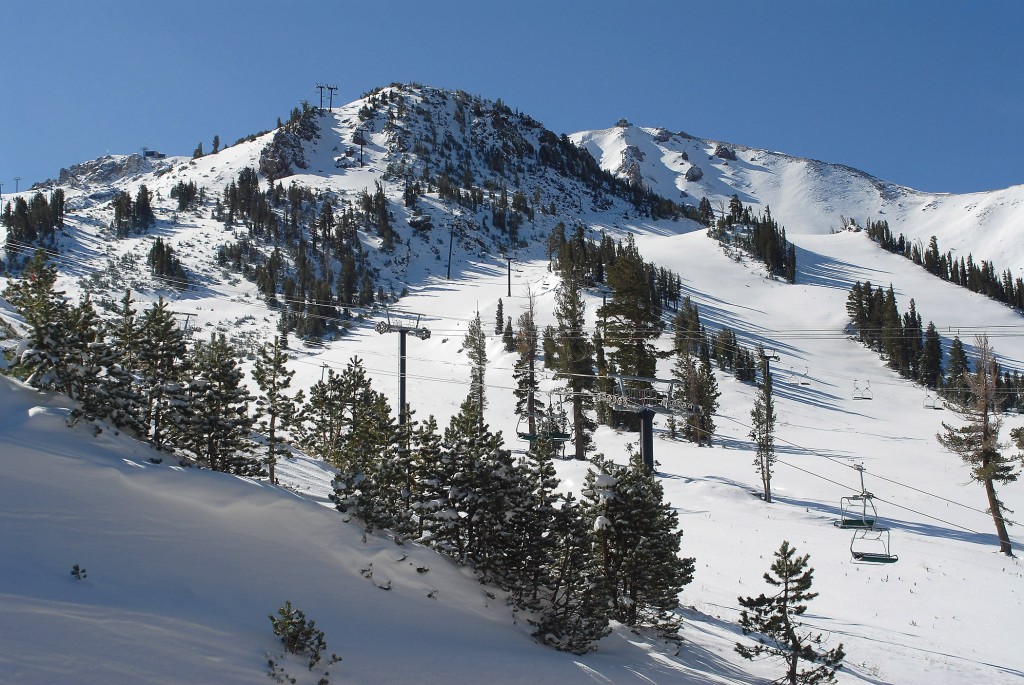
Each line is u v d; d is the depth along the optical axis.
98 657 11.96
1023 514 55.41
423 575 21.48
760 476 61.84
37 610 12.53
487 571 23.41
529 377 67.81
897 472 66.00
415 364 99.31
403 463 24.44
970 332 150.12
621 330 68.44
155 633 13.27
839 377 118.88
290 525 20.30
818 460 69.19
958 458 71.62
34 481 16.92
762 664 25.80
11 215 140.12
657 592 25.69
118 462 19.39
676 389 66.50
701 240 199.12
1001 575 39.78
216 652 13.48
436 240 191.50
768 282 170.12
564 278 117.81
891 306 134.62
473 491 23.67
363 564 20.41
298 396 31.39
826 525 48.00
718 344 114.31
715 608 32.38
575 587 23.52
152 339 25.16
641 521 25.59
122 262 136.88
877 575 38.66
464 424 24.19
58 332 22.09
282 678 13.46
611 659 21.83
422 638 17.67
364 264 166.50
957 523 52.41
